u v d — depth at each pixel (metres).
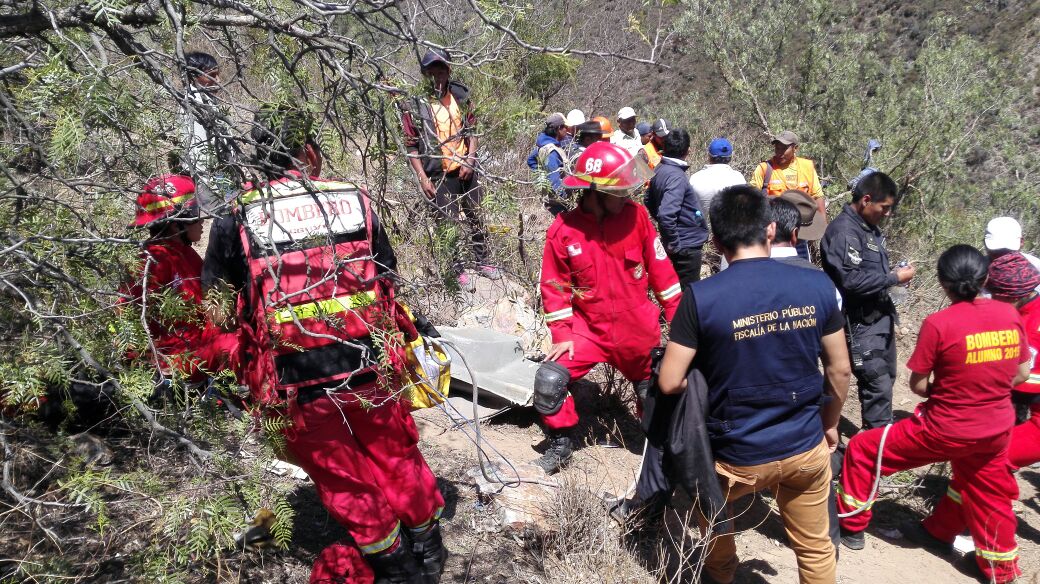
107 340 2.15
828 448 2.98
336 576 2.87
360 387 2.67
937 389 3.60
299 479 3.75
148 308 2.39
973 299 3.54
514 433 4.50
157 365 2.13
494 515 3.63
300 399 2.62
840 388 2.94
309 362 2.59
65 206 2.11
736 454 2.87
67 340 2.07
